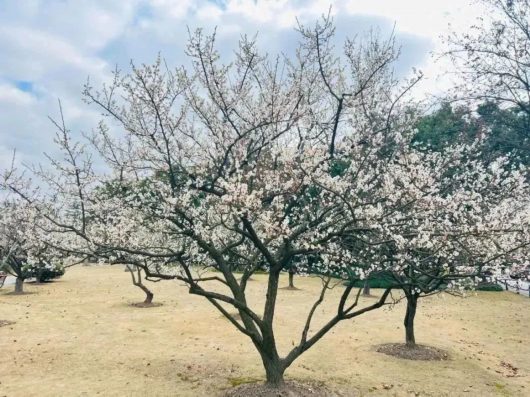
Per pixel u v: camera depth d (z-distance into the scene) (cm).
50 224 902
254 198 670
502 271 711
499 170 921
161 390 811
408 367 975
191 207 810
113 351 1073
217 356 1036
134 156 843
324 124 941
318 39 844
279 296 2058
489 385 872
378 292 2242
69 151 798
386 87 983
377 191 801
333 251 788
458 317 1603
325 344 1168
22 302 1812
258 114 811
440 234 693
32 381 852
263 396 762
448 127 1852
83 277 2953
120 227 787
